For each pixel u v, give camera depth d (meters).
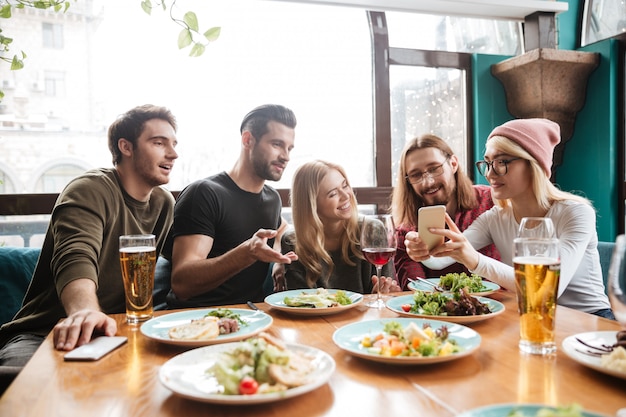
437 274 2.26
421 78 3.49
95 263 1.51
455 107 3.59
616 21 3.31
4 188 2.68
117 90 2.86
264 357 0.82
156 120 1.97
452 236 1.45
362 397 0.79
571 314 1.29
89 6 2.79
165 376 0.83
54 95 2.75
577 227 1.77
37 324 1.78
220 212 2.10
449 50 3.55
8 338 1.80
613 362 0.84
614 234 3.26
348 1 3.07
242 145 2.21
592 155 3.35
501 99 3.57
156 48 2.92
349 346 1.02
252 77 3.12
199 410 0.76
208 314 1.28
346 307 1.33
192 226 2.04
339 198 1.99
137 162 1.96
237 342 1.03
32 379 0.89
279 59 3.17
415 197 2.38
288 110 2.21
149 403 0.79
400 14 3.42
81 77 2.79
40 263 1.82
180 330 1.09
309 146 3.26
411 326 1.00
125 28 2.86
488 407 0.66
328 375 0.80
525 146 1.88
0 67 2.65
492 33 3.66
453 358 0.89
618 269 0.85
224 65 3.05
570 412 0.56
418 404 0.76
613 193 3.25
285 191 3.11
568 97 3.32
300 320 1.29
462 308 1.25
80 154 2.82
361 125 3.36
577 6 3.55
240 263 1.67
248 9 3.08
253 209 2.22
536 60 3.13
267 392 0.76
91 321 1.13
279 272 2.06
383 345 0.98
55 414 0.75
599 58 3.26
